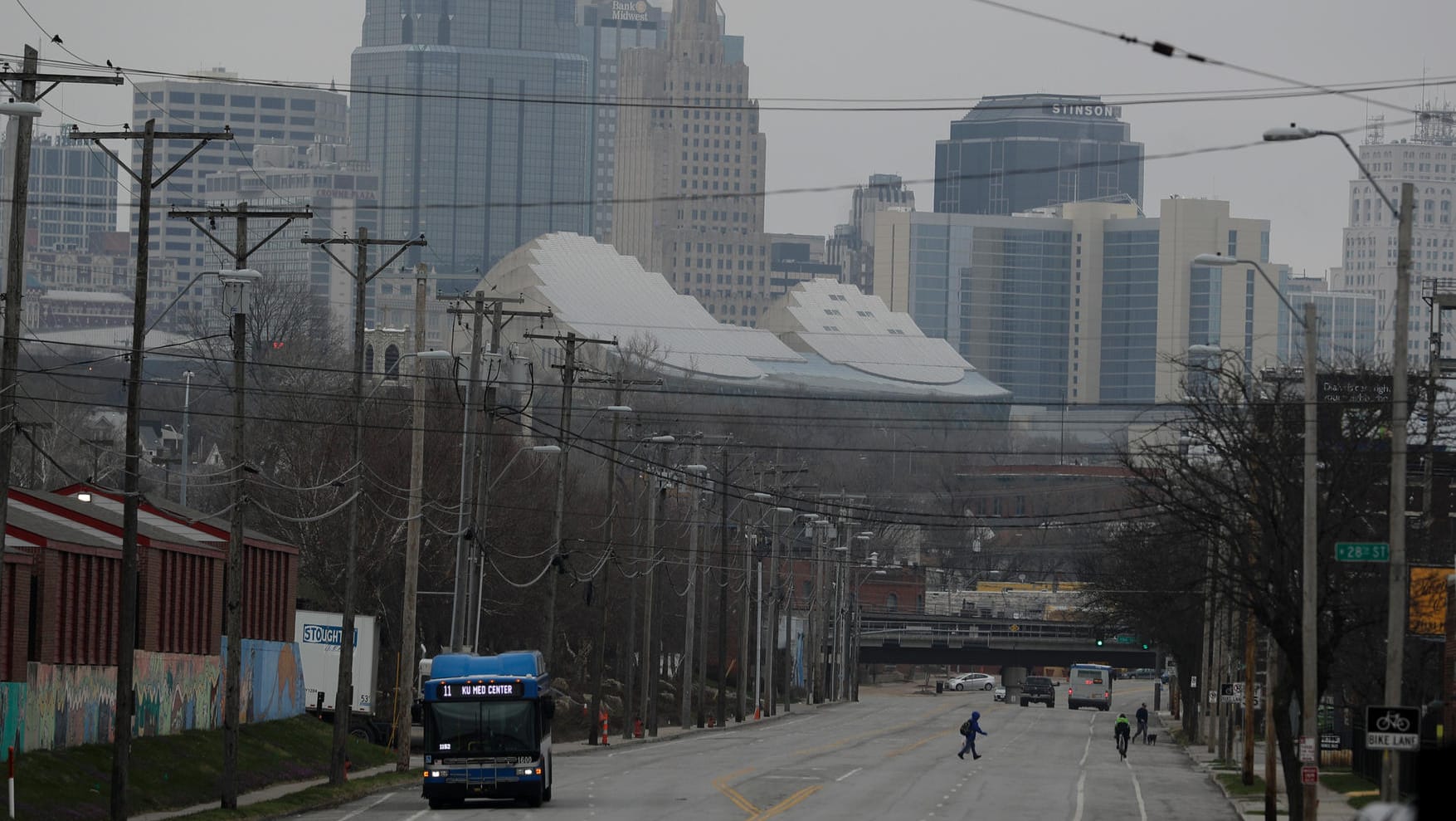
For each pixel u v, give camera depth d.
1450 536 156.88
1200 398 135.25
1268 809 113.00
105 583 128.50
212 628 150.62
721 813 110.44
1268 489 110.94
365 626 176.25
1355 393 125.44
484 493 171.00
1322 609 107.44
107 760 118.00
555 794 126.19
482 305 165.12
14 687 110.06
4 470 88.88
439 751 113.06
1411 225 83.81
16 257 87.69
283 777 137.00
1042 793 138.38
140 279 99.06
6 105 79.19
